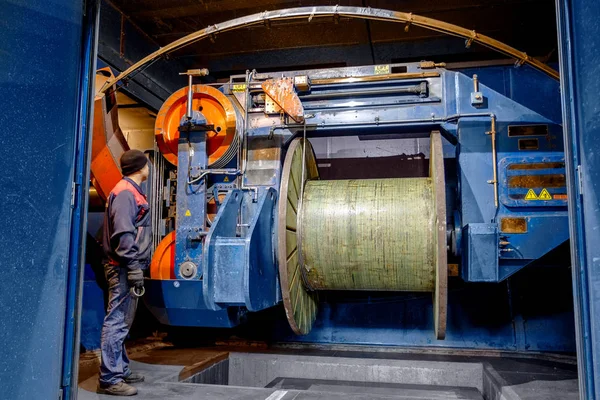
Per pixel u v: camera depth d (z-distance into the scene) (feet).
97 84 12.69
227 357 13.32
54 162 5.89
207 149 12.34
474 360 12.71
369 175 15.46
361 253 11.12
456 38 16.25
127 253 9.29
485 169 11.37
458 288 13.85
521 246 10.93
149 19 15.07
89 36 6.66
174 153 12.56
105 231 9.83
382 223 10.96
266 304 11.09
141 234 10.09
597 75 5.44
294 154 11.59
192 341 15.11
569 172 6.02
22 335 5.37
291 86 12.01
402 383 12.30
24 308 5.39
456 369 12.21
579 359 5.77
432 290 11.66
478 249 10.51
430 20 11.44
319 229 11.32
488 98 11.69
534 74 15.02
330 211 11.39
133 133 18.92
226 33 15.90
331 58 17.31
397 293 14.25
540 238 10.89
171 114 12.68
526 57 11.62
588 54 5.63
